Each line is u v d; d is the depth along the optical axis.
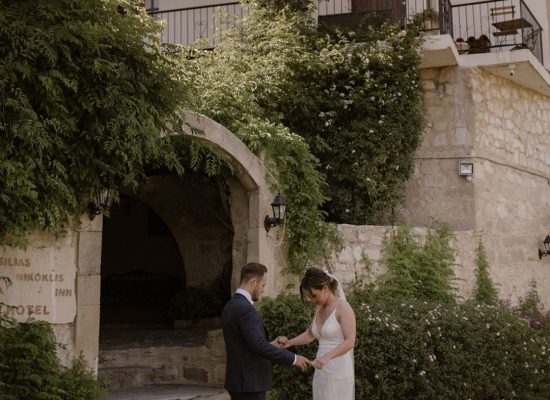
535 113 11.81
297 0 9.95
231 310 4.33
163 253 13.35
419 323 6.55
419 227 9.15
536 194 11.65
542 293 11.52
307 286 4.83
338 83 9.51
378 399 6.21
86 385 5.16
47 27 4.84
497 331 7.21
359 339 6.24
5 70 4.58
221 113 7.28
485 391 6.99
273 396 6.42
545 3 12.09
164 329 10.10
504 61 10.06
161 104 5.50
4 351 4.78
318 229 7.61
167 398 6.12
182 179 9.87
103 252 13.39
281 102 9.25
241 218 7.27
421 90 9.98
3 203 4.66
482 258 9.80
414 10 10.55
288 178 7.41
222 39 10.12
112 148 5.00
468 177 9.98
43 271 5.11
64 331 5.24
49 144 4.75
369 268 8.12
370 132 9.21
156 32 5.75
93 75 4.98
